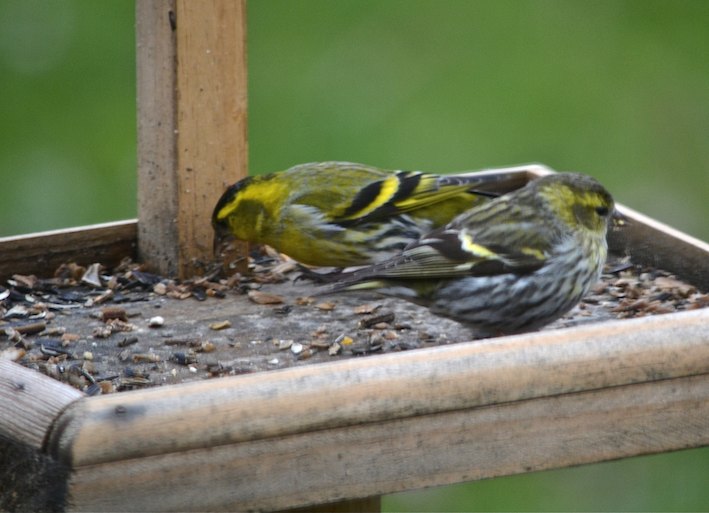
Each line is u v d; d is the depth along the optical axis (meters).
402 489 8.08
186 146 11.23
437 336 10.27
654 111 16.94
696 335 8.62
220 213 11.38
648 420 8.61
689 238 11.38
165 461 7.49
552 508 14.30
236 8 11.23
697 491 14.32
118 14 17.95
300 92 16.91
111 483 7.39
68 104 17.06
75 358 9.45
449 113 16.77
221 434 7.54
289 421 7.69
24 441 7.47
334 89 16.94
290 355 9.66
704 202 16.48
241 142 11.52
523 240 10.21
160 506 7.51
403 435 8.04
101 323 10.17
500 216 10.34
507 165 16.41
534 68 17.33
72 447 7.26
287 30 17.62
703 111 17.03
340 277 11.08
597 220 10.52
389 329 10.33
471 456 8.22
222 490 7.63
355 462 7.95
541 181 10.56
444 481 8.17
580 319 10.65
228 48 11.27
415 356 8.08
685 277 11.35
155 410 7.43
